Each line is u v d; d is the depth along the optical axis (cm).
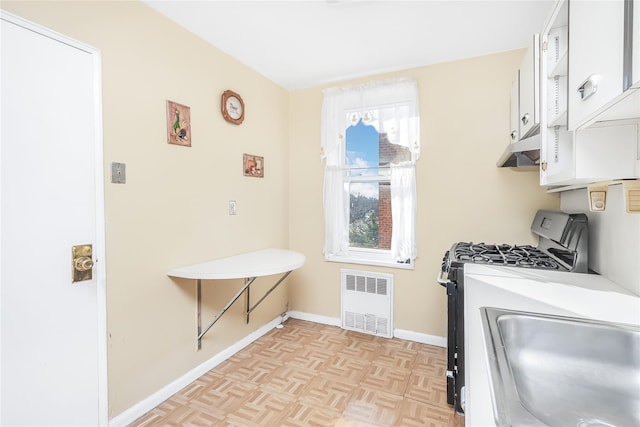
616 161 104
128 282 163
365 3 176
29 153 126
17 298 123
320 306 302
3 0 119
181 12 182
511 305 111
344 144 285
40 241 129
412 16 188
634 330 90
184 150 196
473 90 239
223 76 228
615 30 75
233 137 238
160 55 181
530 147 153
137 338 168
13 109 122
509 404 57
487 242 237
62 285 137
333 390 189
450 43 220
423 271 257
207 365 212
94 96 148
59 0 135
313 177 303
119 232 159
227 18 189
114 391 157
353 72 269
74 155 141
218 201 223
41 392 130
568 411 82
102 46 151
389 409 172
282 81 288
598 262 152
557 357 93
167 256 185
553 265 164
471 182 241
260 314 271
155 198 178
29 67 126
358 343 255
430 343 254
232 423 162
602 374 90
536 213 221
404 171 256
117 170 158
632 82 68
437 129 251
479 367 82
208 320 214
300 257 230
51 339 133
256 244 264
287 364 221
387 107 264
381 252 282
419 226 258
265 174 276
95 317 149
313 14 186
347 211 285
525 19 190
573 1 101
